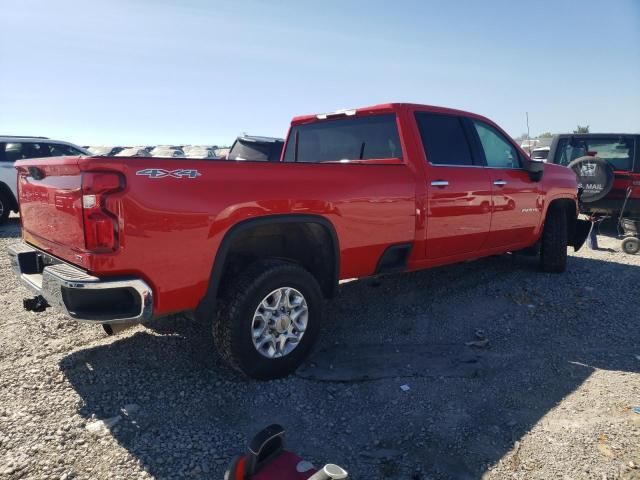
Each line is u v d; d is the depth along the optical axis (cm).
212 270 305
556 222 612
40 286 319
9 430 277
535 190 571
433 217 446
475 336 430
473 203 486
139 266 278
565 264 620
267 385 333
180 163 289
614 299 527
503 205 525
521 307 499
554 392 336
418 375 355
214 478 245
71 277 273
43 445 265
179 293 296
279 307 338
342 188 369
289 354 345
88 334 412
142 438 274
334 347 404
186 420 292
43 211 327
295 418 300
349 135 504
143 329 422
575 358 389
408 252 438
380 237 403
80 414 295
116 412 299
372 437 283
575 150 994
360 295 534
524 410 312
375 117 475
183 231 290
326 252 375
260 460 193
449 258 488
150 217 277
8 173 1037
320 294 359
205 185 297
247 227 317
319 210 354
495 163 536
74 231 282
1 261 680
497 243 541
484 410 312
